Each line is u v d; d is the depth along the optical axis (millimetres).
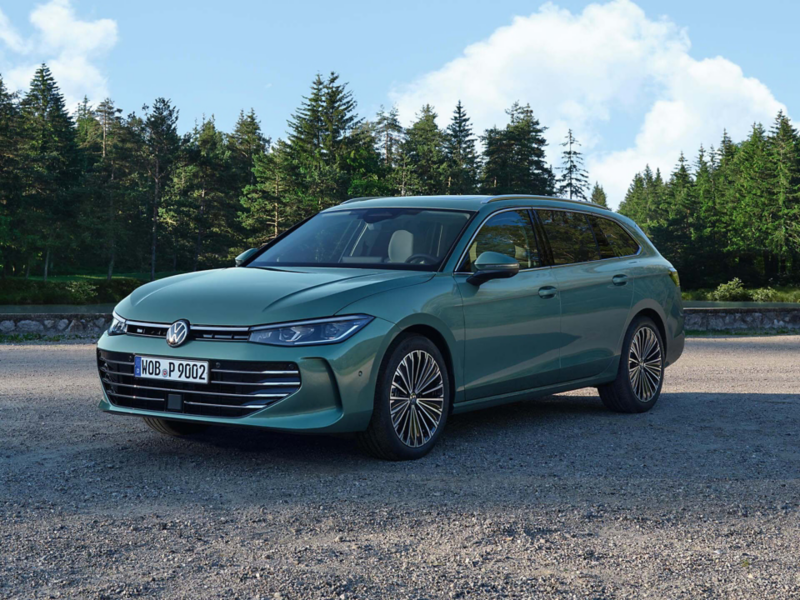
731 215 112938
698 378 8906
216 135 133375
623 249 6594
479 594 2596
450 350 4777
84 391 7148
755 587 2701
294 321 4156
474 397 5008
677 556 3020
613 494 3916
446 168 98375
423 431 4672
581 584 2707
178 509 3529
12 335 13625
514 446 5023
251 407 4094
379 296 4430
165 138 91438
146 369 4332
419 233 5223
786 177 104688
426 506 3635
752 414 6383
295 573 2746
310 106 98062
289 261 5293
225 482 4012
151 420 5059
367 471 4285
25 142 84875
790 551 3104
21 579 2662
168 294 4570
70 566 2797
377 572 2775
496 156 105875
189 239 91125
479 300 4965
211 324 4215
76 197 88625
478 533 3250
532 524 3393
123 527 3256
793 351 12578
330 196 86062
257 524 3326
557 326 5586
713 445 5148
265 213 86750
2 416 5801
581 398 7211
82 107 166375
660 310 6676
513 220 5617
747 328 18031
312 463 4449
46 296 65938
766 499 3881
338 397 4195
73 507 3533
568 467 4473
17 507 3516
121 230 88000
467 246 5113
